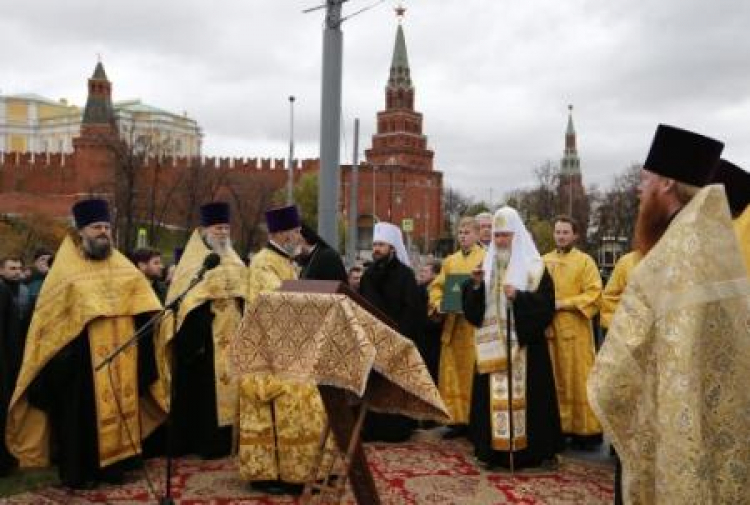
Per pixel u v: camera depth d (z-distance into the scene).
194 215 42.94
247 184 49.22
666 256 2.81
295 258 6.67
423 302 7.68
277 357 3.93
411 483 6.04
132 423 6.11
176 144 71.94
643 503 2.83
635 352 2.82
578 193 58.41
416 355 3.97
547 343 6.59
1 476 6.32
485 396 6.46
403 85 74.12
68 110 112.31
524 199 63.97
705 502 2.61
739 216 4.32
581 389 7.26
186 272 6.71
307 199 50.41
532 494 5.75
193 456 6.87
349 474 4.09
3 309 6.49
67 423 5.84
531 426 6.39
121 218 38.53
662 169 3.03
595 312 7.34
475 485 5.99
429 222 67.56
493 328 6.41
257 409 5.69
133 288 6.23
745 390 2.72
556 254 7.61
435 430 8.14
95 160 55.47
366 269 7.85
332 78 9.38
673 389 2.66
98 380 5.86
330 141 9.40
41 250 9.30
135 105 89.00
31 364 5.79
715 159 3.00
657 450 2.71
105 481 5.98
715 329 2.72
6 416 6.25
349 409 4.13
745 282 2.79
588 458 6.94
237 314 6.87
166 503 4.93
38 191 57.69
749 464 2.72
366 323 3.83
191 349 6.60
